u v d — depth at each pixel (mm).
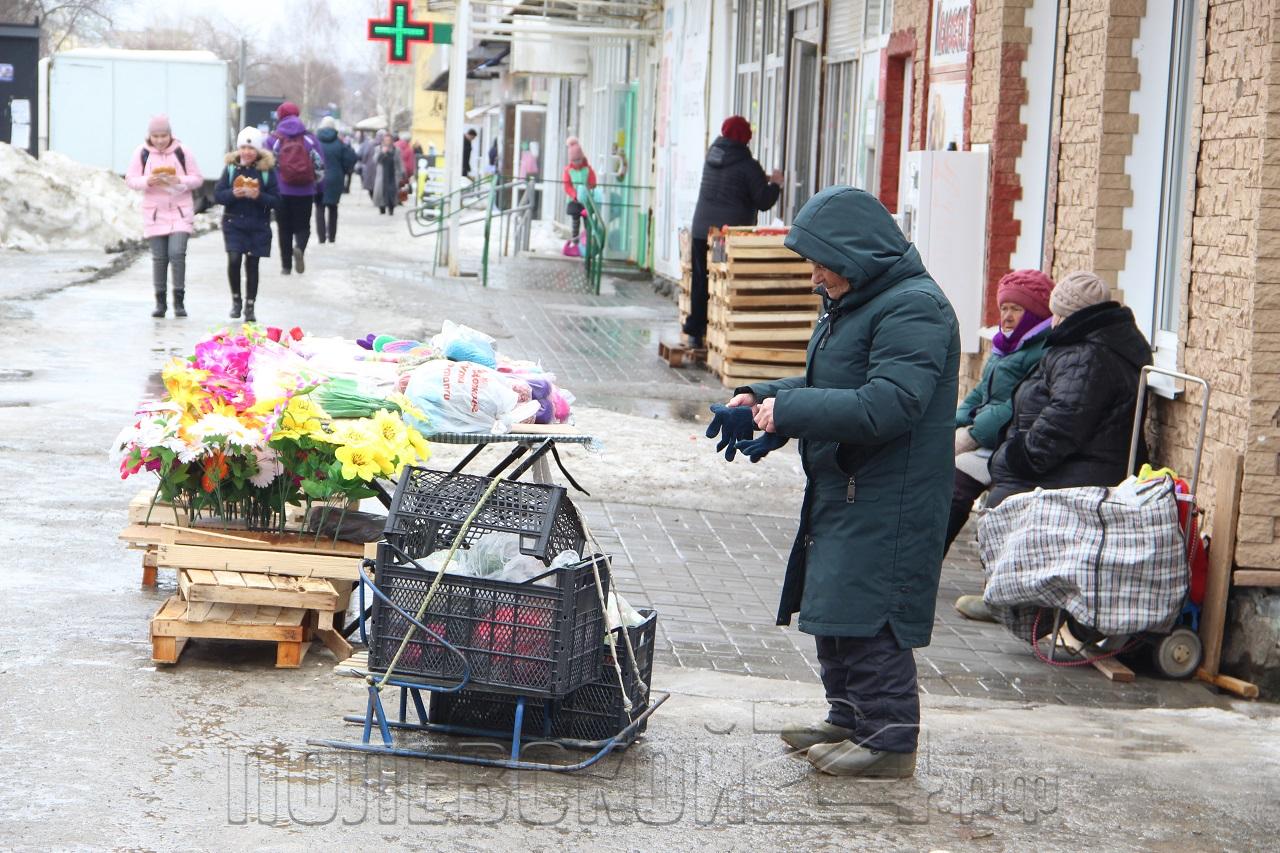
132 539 5922
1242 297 6941
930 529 4957
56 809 4414
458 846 4328
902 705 5078
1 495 8352
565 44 31984
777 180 16297
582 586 4926
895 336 4828
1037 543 6836
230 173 16062
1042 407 7547
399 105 105375
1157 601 6727
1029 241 10328
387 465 5805
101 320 15773
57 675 5605
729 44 20391
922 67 12008
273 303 18031
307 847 4250
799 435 4820
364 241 29594
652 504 9469
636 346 16531
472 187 28062
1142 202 8867
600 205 25484
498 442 5906
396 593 4953
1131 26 8773
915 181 10453
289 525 6156
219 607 5906
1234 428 7004
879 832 4645
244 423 5887
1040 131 10227
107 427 10359
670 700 5918
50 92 35688
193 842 4238
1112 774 5305
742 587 7848
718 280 14148
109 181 27750
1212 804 5047
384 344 6938
